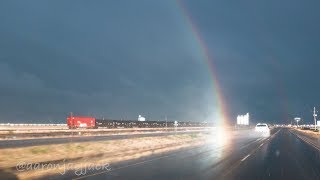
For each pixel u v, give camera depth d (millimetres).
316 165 26250
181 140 55656
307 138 71250
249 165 26016
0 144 36625
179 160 29141
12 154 26281
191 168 23859
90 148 34438
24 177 18797
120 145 40188
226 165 25906
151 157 31891
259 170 23141
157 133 76062
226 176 20344
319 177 20266
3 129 60219
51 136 57094
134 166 24688
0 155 25250
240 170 23078
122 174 20609
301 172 22281
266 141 60344
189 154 35250
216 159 30422
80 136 58781
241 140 63375
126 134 69562
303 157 32656
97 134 68000
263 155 34656
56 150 30578
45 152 28891
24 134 54094
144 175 20328
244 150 40812
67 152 30203
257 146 48031
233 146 48031
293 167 24875
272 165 26109
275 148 44375
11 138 50188
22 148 29594
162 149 41375
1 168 19891
